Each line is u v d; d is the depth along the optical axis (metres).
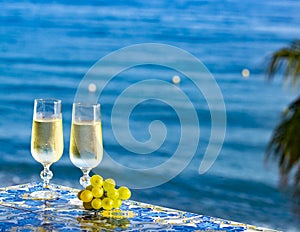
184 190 13.75
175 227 2.40
